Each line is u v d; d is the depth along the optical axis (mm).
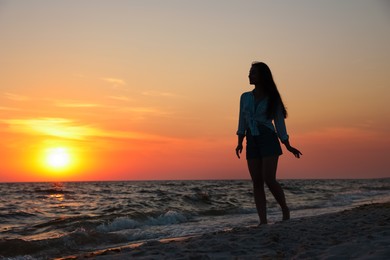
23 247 6301
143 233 7977
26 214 14445
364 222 4895
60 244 6691
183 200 19062
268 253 3254
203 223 9789
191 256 3020
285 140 5285
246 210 13711
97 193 32375
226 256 3141
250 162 5461
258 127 5285
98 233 7539
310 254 3000
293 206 15031
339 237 3830
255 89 5336
